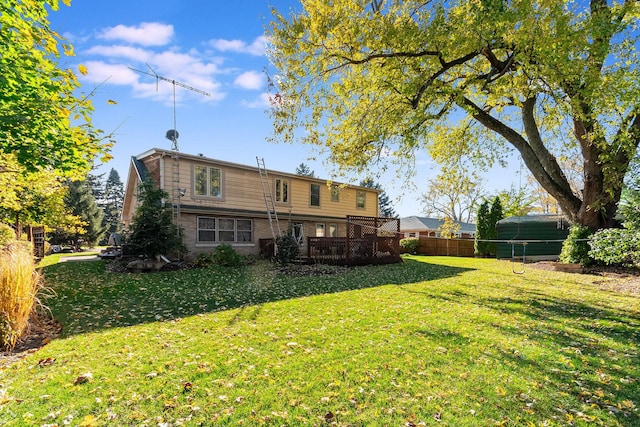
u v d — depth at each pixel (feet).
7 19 12.93
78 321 16.30
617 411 8.48
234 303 20.71
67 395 8.88
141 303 20.51
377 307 19.56
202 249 45.16
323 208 62.18
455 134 41.34
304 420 7.98
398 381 9.93
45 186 32.63
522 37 22.57
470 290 25.70
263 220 52.70
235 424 7.81
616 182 32.14
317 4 25.44
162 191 37.99
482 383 9.87
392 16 26.40
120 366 10.77
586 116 27.71
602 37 22.66
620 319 16.90
